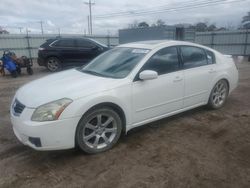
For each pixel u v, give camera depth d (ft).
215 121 15.97
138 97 12.93
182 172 10.34
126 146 12.67
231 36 79.61
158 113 14.11
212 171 10.39
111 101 11.87
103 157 11.64
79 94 11.17
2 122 16.31
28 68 40.09
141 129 14.75
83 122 11.19
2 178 10.10
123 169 10.62
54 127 10.50
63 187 9.52
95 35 87.66
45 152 12.15
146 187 9.43
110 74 13.52
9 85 30.53
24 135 10.77
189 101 15.74
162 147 12.51
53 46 42.04
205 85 16.55
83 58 42.04
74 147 11.39
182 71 15.02
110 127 12.39
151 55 13.79
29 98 11.34
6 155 11.93
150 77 12.64
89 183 9.72
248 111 17.92
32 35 76.64
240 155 11.69
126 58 14.26
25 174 10.37
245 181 9.73
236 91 24.35
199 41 88.58
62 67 42.63
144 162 11.14
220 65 17.72
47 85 12.41
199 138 13.52
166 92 14.14
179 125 15.33
